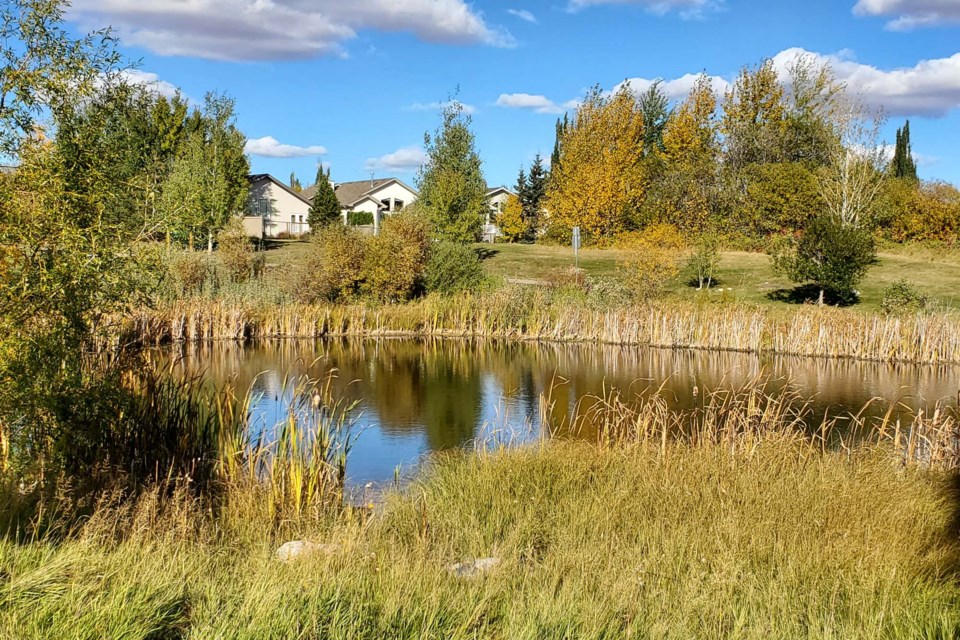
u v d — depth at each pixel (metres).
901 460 9.02
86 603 4.04
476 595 4.84
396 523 6.99
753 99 52.28
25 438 7.08
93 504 6.46
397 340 26.00
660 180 46.25
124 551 5.02
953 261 36.22
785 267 26.55
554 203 49.12
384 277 28.64
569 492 7.71
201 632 3.83
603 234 46.50
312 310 26.98
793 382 17.11
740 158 48.16
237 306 25.88
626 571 5.34
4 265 6.83
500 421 13.16
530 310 27.22
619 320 24.95
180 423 8.73
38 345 6.88
